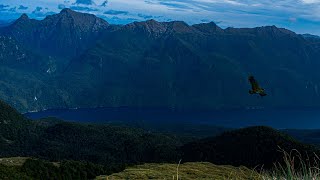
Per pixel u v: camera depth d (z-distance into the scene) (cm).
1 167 11606
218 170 12788
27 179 11569
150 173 11412
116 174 11556
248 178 652
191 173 11588
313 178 597
